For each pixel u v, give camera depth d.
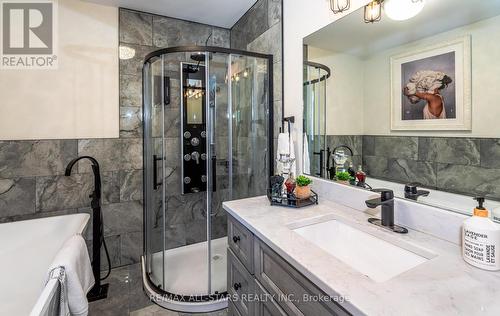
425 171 1.05
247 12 2.30
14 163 1.91
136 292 1.96
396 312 0.58
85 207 2.15
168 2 2.14
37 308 0.95
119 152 2.25
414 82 1.08
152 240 2.12
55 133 2.03
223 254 2.15
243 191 2.22
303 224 1.17
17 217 1.93
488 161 0.87
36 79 1.97
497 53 0.84
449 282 0.69
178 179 2.22
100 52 2.16
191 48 1.86
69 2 2.05
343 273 0.73
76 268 1.30
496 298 0.62
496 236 0.74
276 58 1.90
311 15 1.56
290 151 1.71
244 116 2.11
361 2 1.26
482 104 0.88
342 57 1.38
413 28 1.07
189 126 2.19
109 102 2.20
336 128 1.44
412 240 0.95
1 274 1.60
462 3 0.92
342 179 1.42
